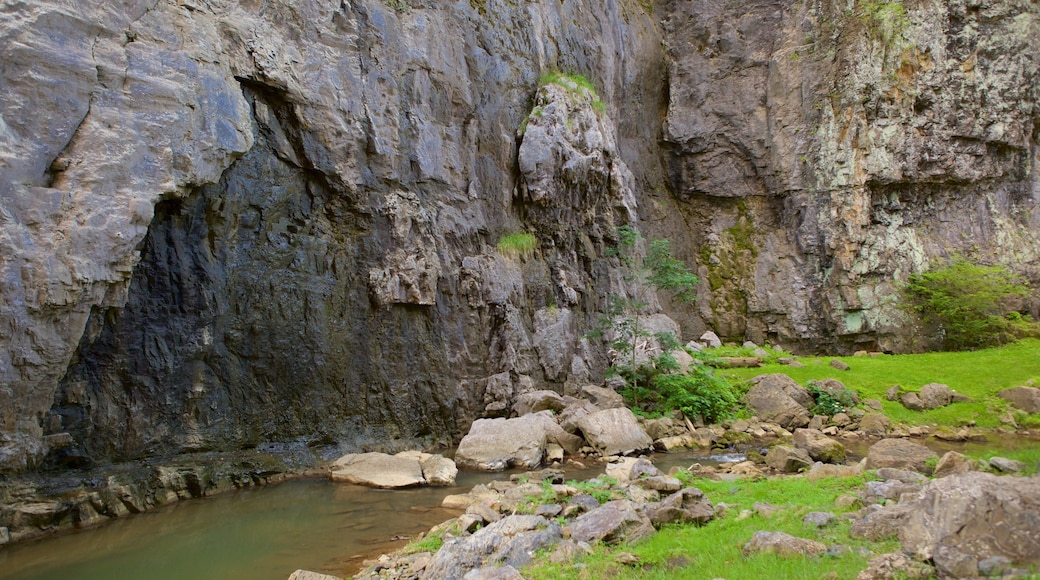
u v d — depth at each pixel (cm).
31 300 818
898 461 1016
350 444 1344
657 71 2722
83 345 961
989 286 2306
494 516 857
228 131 1126
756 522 700
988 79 2506
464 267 1630
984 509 507
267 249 1258
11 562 769
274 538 861
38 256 827
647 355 1933
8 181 810
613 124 2381
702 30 2730
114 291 954
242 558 786
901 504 661
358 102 1427
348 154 1396
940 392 1819
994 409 1762
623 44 2523
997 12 2509
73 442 952
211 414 1140
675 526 721
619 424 1470
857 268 2433
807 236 2531
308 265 1326
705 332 2558
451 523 864
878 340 2402
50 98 866
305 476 1217
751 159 2656
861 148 2439
